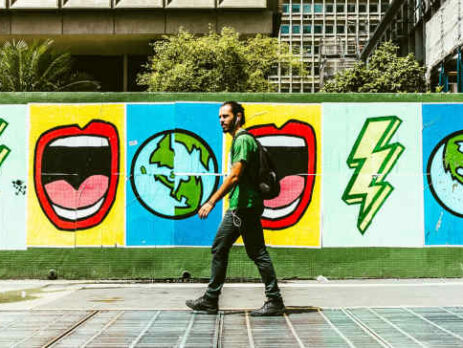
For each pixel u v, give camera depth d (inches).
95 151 271.4
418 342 150.4
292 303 209.5
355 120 271.7
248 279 266.7
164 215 269.7
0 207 271.0
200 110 271.0
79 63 1190.9
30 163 271.9
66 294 232.1
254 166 182.5
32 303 211.0
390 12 1927.9
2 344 149.4
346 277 267.9
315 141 270.5
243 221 182.7
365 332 162.6
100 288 248.1
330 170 270.4
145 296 227.5
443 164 271.4
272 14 1112.8
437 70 1357.0
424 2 1520.7
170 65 862.5
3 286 252.8
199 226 269.1
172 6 1092.5
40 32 1109.7
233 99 270.8
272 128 271.0
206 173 269.9
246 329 166.9
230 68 853.8
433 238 269.7
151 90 867.4
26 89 811.4
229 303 211.0
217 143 270.4
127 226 269.4
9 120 272.8
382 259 268.8
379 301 212.7
